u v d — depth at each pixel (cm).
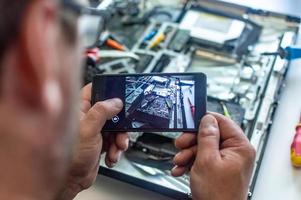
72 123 28
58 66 26
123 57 90
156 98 69
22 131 25
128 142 73
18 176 25
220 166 60
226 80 86
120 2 101
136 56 90
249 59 90
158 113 68
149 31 96
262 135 78
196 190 63
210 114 67
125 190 74
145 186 72
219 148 65
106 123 68
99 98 69
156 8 102
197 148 65
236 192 60
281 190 74
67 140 28
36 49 24
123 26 97
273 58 90
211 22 97
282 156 78
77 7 28
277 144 80
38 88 24
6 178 25
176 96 69
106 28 94
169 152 74
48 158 26
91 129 63
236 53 91
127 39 94
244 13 100
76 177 65
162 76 70
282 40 92
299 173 76
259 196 73
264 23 98
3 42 24
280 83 87
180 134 73
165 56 91
